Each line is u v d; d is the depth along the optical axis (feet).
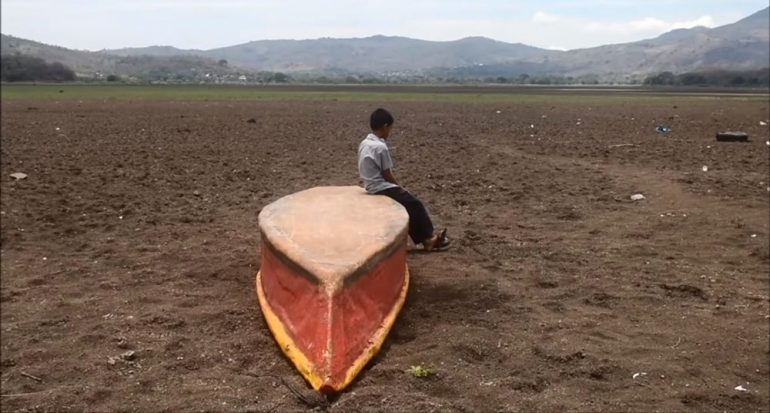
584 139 65.82
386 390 14.66
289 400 14.51
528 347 17.39
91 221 31.68
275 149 58.54
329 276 15.52
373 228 18.89
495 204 35.09
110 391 15.55
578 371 16.14
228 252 26.37
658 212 32.68
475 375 15.87
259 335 18.07
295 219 19.70
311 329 15.44
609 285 22.31
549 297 21.12
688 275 23.40
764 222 30.40
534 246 26.89
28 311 20.94
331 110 112.27
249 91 199.21
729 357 17.19
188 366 16.62
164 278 23.57
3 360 17.54
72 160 50.65
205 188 39.96
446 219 31.58
